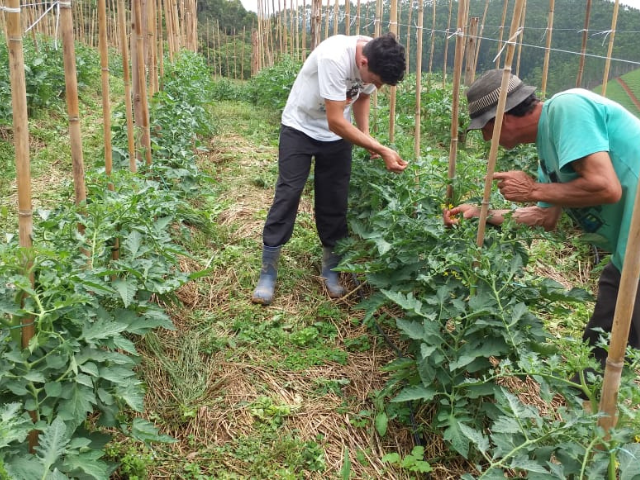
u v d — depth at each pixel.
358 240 4.28
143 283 2.75
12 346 1.97
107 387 2.21
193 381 2.96
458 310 2.58
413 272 3.10
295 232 4.56
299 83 3.50
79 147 2.76
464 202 3.20
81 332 2.17
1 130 6.43
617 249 2.48
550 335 2.53
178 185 4.87
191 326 3.40
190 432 2.69
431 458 2.64
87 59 11.63
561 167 2.33
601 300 2.67
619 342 1.78
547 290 2.66
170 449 2.59
